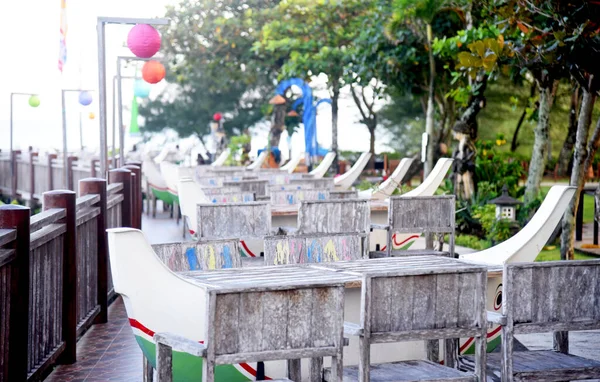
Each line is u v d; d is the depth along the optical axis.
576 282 4.32
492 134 27.38
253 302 3.64
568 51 7.66
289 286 3.69
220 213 7.16
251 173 14.70
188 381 4.56
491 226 12.88
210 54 31.05
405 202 7.79
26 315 5.14
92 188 8.00
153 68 12.39
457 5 15.40
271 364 4.65
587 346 6.92
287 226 9.10
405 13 16.20
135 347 7.09
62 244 6.48
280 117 32.41
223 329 3.60
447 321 4.10
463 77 14.62
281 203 9.79
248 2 30.39
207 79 35.84
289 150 34.88
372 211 9.02
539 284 4.26
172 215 18.56
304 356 3.74
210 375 3.58
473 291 4.14
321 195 9.95
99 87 10.04
